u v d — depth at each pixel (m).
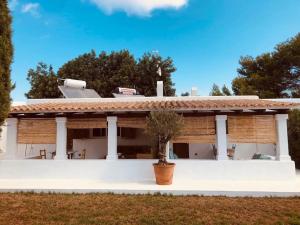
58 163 13.79
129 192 11.20
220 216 8.41
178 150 18.45
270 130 13.55
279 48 34.22
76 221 8.04
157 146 14.80
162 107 12.81
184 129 13.99
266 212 8.77
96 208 9.20
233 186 11.64
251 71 37.72
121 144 19.84
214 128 13.77
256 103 12.99
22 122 14.64
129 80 42.75
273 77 33.91
